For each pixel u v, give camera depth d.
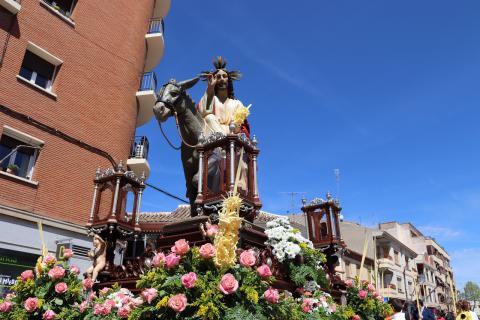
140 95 18.30
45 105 13.97
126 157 17.36
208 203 5.54
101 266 6.43
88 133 15.43
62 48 15.13
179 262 3.41
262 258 5.09
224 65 7.27
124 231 8.62
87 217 14.50
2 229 11.74
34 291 5.45
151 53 20.73
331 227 8.51
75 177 14.47
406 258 45.31
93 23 16.80
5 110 12.56
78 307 5.20
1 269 11.55
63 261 6.02
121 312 3.84
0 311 5.27
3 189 12.05
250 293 3.23
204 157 5.89
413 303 10.84
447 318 15.50
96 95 16.17
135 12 19.33
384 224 54.50
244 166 5.91
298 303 4.56
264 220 18.81
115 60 17.52
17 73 13.22
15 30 13.46
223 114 6.95
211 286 3.18
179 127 6.39
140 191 9.23
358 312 6.40
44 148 13.57
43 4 14.63
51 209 13.35
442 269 67.62
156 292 3.24
